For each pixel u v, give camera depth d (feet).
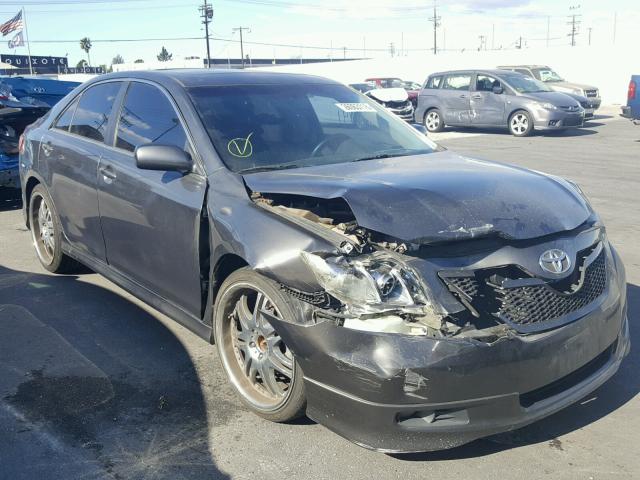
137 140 14.02
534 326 9.14
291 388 10.07
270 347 10.64
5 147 26.63
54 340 14.33
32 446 10.34
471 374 8.63
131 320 15.44
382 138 14.34
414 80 135.95
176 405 11.55
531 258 9.53
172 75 14.37
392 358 8.62
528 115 56.03
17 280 18.42
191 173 12.28
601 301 10.12
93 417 11.18
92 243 15.72
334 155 13.10
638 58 97.55
